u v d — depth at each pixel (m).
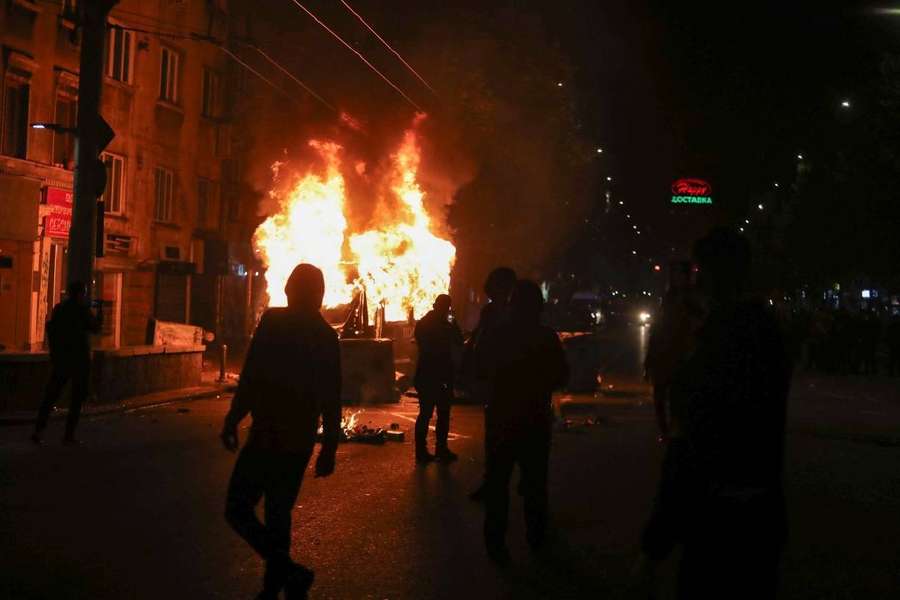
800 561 7.75
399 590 6.75
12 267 23.52
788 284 55.94
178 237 32.19
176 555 7.55
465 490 10.30
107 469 11.22
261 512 8.98
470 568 7.33
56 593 6.54
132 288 29.89
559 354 7.78
